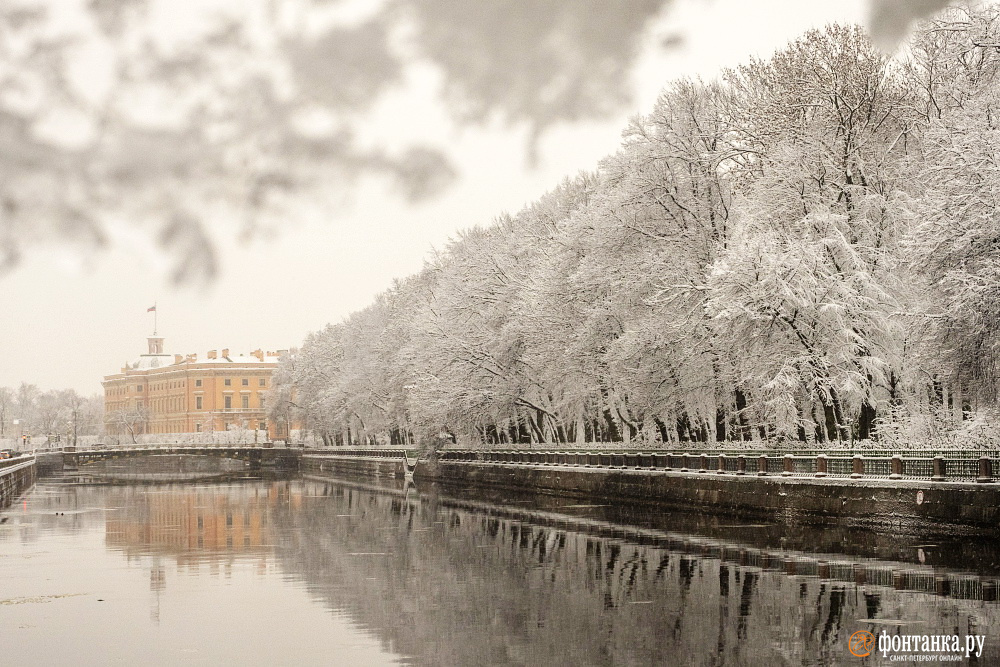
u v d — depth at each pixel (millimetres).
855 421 41281
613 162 52219
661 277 46688
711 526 37969
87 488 84000
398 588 25891
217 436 163750
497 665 17266
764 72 46531
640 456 50562
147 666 17812
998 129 30547
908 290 39062
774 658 17031
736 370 43969
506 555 31922
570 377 57094
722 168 48375
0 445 151250
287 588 26266
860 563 26719
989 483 29875
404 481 87062
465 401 65688
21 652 19031
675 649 17891
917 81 41938
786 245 40500
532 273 62094
